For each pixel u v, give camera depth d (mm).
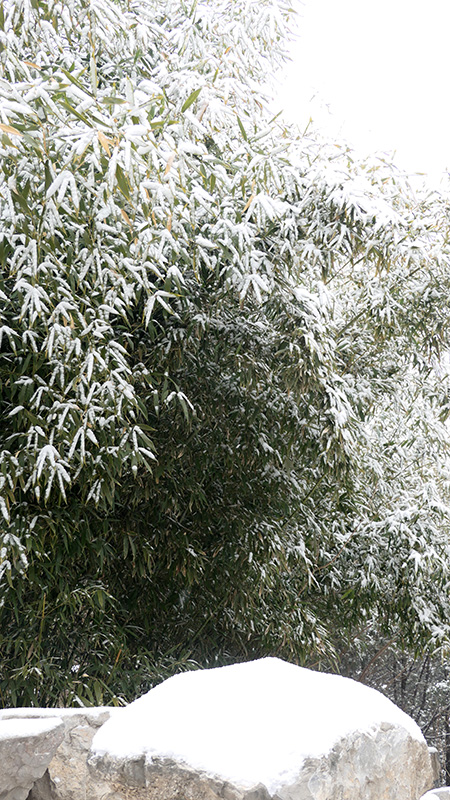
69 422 2752
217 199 3088
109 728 1800
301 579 4629
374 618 5723
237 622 4133
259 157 2875
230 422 3631
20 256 2406
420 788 1926
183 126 2350
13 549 2764
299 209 3230
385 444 5461
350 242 3369
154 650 3939
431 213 3842
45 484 3018
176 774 1599
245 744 1629
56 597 3213
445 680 9008
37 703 3055
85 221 2562
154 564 3650
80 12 2842
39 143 1905
